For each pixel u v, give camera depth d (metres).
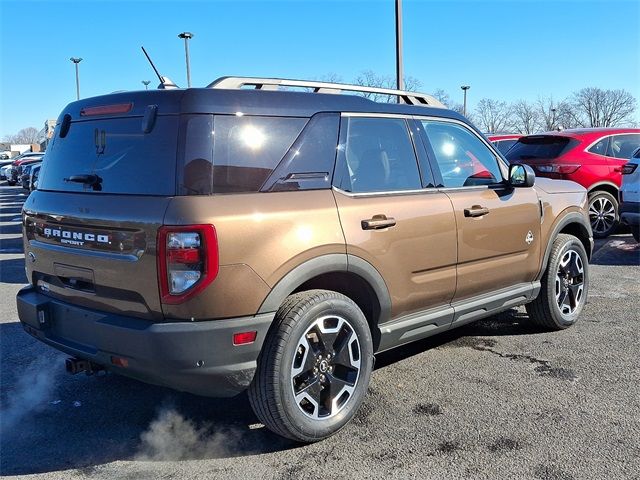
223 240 2.99
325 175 3.54
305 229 3.29
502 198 4.63
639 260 8.57
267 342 3.22
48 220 3.63
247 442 3.52
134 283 3.11
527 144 10.74
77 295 3.46
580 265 5.53
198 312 2.98
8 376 4.64
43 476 3.19
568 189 5.47
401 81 13.39
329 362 3.49
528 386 4.19
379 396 4.07
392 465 3.20
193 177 3.05
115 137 3.41
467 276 4.34
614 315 5.89
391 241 3.74
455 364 4.65
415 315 4.07
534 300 5.28
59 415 3.94
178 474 3.19
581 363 4.61
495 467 3.15
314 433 3.38
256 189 3.23
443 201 4.13
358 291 3.77
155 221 3.01
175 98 3.18
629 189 8.91
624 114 53.25
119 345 3.15
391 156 3.99
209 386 3.11
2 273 8.97
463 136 4.60
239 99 3.28
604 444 3.36
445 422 3.67
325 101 3.68
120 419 3.87
